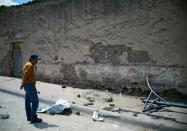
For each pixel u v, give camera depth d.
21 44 15.70
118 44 10.12
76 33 11.91
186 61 8.27
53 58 13.39
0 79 15.54
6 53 17.12
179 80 8.46
